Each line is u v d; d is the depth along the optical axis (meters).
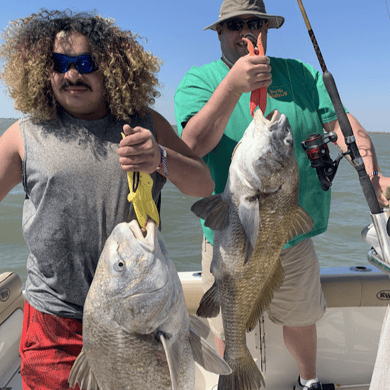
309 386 2.56
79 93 1.47
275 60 2.47
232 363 1.76
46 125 1.53
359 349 2.77
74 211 1.48
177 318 1.25
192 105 2.33
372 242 1.69
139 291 1.20
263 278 1.74
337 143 2.47
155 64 1.65
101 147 1.51
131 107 1.55
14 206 10.12
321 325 2.74
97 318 1.25
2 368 2.59
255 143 1.62
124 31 1.58
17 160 1.58
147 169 1.31
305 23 2.02
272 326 2.69
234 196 1.65
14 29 1.55
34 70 1.45
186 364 1.29
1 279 2.65
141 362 1.24
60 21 1.46
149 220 1.29
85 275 1.54
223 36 2.37
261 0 2.33
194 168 1.58
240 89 1.79
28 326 1.63
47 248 1.51
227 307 1.75
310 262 2.42
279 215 1.67
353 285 2.71
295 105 2.39
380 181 2.16
